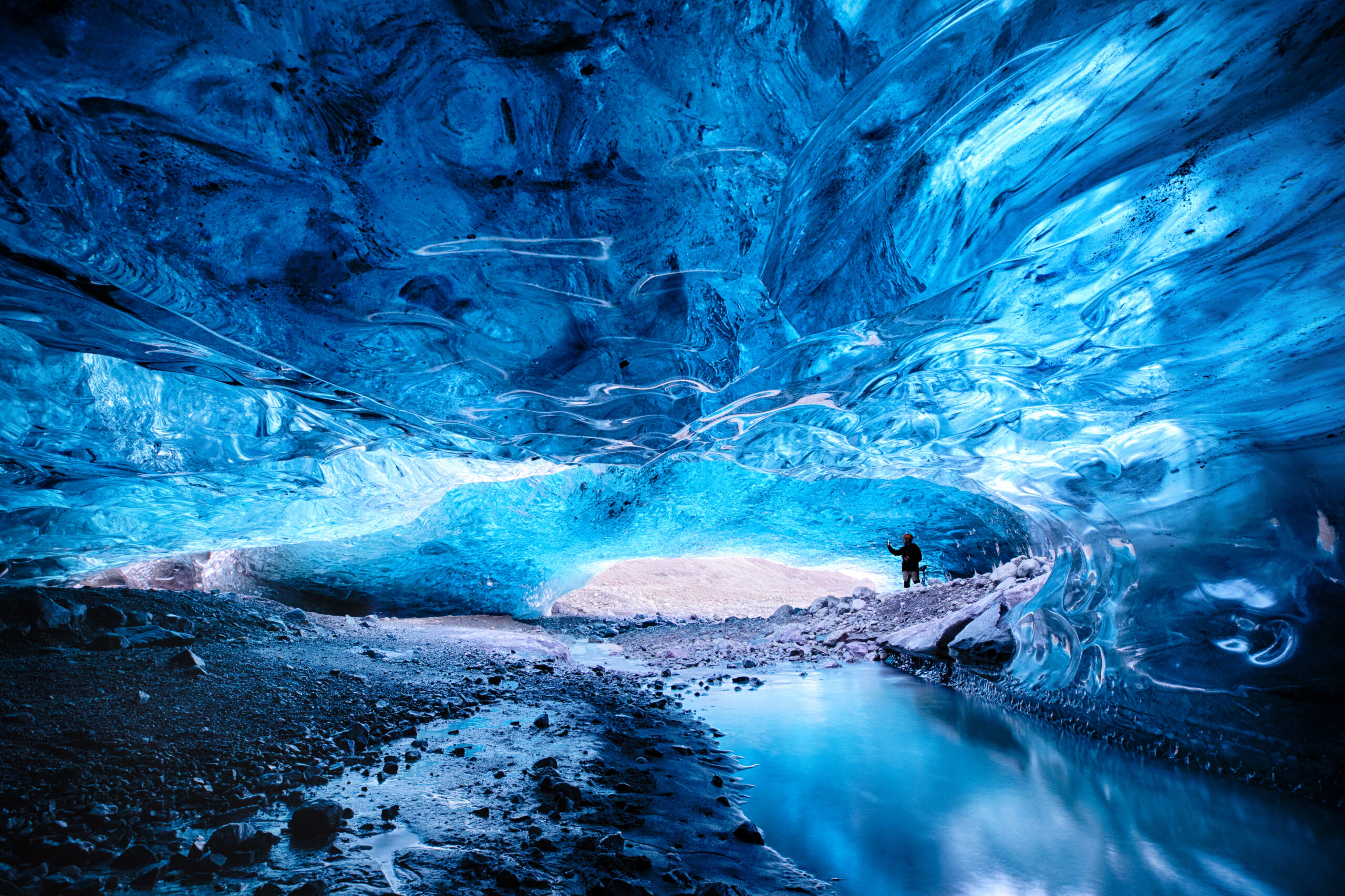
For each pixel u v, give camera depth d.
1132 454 4.26
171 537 7.50
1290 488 3.61
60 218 2.57
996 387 4.32
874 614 9.77
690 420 5.38
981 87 2.54
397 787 2.95
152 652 4.66
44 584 7.50
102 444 5.07
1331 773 3.09
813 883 2.29
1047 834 2.77
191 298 3.27
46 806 2.45
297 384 4.55
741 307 3.77
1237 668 3.68
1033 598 5.95
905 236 3.20
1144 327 3.32
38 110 2.21
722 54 2.40
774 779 3.51
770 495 10.59
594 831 2.54
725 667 7.82
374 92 2.39
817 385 4.66
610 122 2.62
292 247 3.03
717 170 2.83
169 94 2.23
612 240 3.16
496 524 10.75
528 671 6.18
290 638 6.16
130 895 1.93
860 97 2.55
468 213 2.92
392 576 11.18
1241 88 2.28
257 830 2.31
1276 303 2.94
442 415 5.19
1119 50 2.35
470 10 2.21
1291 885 2.31
